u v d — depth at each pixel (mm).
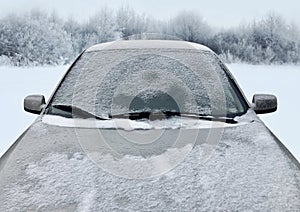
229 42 35031
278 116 7102
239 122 2398
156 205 1554
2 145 4996
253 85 12508
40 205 1592
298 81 14305
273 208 1554
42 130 2275
